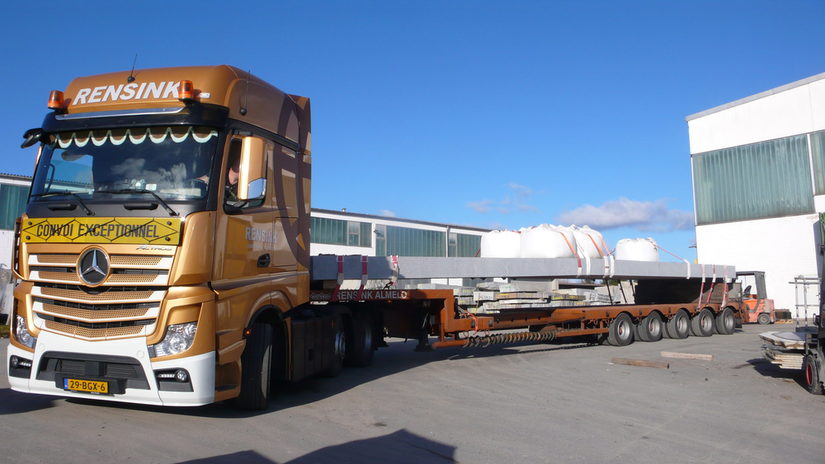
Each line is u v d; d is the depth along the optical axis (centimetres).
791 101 2942
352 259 974
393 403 754
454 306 1157
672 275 1641
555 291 1686
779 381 980
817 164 2836
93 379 561
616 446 573
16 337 600
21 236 613
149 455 500
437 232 3688
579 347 1502
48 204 600
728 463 527
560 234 1370
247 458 502
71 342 567
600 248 1484
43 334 580
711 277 1791
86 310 568
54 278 584
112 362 561
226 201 611
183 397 550
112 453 503
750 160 3080
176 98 611
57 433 558
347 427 623
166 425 601
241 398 675
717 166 3209
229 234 610
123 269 564
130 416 633
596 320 1498
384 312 1126
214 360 571
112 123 612
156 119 604
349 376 965
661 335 1694
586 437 605
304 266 784
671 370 1093
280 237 718
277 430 598
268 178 695
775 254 2952
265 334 688
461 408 733
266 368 681
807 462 535
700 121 3297
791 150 2930
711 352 1400
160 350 552
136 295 559
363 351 1058
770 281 2961
